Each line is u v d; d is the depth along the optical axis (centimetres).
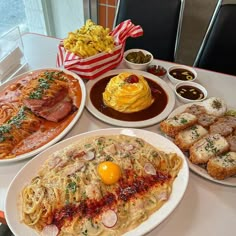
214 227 37
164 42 82
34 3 122
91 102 55
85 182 38
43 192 37
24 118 49
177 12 78
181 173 41
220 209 39
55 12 130
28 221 34
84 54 57
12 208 36
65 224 35
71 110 53
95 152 42
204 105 53
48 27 135
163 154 43
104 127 51
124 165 40
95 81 61
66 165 40
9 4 119
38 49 73
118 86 54
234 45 73
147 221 35
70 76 60
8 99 54
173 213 38
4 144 45
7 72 63
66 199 36
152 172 40
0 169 43
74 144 44
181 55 117
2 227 56
